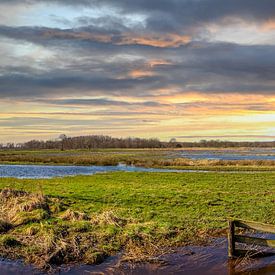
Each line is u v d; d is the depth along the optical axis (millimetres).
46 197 22500
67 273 12758
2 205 20328
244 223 14578
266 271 13242
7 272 12750
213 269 13383
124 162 77000
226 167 60969
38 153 139250
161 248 15406
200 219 20109
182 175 46562
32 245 14805
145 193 28766
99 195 27281
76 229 16594
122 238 15977
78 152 153000
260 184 36625
